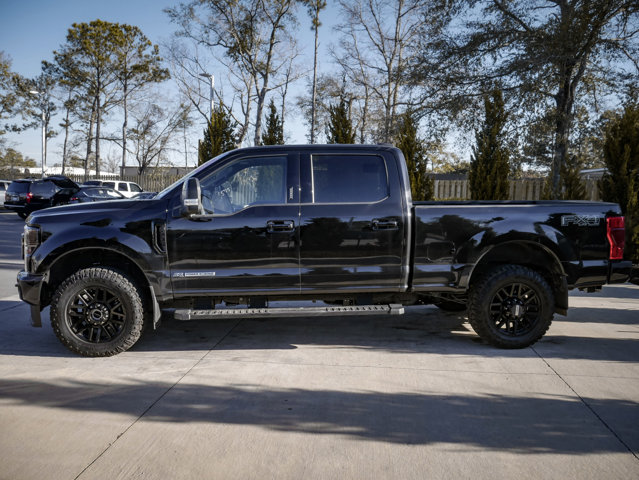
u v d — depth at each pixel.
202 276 4.53
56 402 3.52
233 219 4.52
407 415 3.34
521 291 4.77
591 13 13.57
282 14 32.12
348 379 4.00
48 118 49.97
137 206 4.55
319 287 4.65
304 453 2.84
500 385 3.88
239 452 2.85
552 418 3.30
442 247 4.68
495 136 10.88
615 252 4.80
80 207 4.62
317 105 36.62
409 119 12.09
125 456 2.80
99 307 4.45
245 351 4.74
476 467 2.71
